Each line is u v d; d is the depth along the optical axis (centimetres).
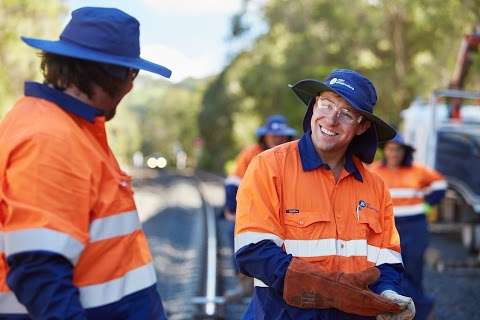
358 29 3647
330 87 347
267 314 352
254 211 347
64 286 253
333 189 357
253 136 5291
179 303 901
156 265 1218
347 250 354
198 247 1423
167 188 4153
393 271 365
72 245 257
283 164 356
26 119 268
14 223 253
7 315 267
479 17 2636
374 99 359
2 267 266
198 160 8006
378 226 365
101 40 280
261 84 4281
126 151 14225
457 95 1564
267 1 4388
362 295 328
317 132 356
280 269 333
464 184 1459
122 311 283
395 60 3659
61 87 281
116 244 280
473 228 1409
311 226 350
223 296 850
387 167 782
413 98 3531
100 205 274
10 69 2645
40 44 276
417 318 711
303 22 4122
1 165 262
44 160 257
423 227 762
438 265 1205
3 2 2528
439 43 3216
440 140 1541
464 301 938
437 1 2716
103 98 287
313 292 331
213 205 2636
